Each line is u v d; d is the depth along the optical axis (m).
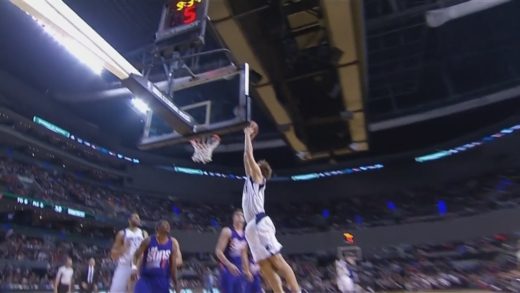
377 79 24.34
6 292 15.28
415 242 23.41
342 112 13.55
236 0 9.31
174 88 6.09
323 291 19.83
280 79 12.27
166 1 5.89
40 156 24.06
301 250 26.56
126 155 29.92
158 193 30.38
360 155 30.70
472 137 24.62
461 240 21.77
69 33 4.32
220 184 31.95
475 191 24.03
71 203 22.66
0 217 21.14
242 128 5.71
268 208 31.00
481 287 16.45
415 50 21.56
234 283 5.23
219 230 28.02
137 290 4.54
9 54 21.66
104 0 18.16
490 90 22.95
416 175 27.48
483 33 20.16
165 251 4.76
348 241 24.62
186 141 6.29
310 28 10.59
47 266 19.08
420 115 25.02
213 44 20.20
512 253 18.03
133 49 20.89
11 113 21.64
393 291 18.03
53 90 25.17
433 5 15.76
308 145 15.99
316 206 29.97
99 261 20.33
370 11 19.55
